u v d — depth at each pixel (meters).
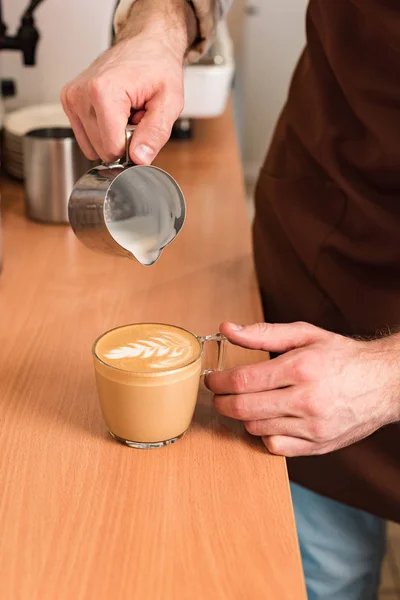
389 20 1.14
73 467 0.87
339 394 0.93
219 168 1.94
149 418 0.88
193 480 0.86
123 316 1.22
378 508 1.29
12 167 1.83
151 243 1.03
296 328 1.00
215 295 1.30
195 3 1.27
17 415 0.97
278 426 0.92
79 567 0.74
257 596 0.71
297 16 4.48
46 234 1.57
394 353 0.99
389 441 1.24
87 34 1.92
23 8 1.86
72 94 1.07
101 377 0.88
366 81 1.18
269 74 4.63
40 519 0.79
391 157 1.19
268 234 1.40
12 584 0.71
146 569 0.73
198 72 1.99
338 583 1.50
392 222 1.22
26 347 1.12
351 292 1.27
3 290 1.31
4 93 1.94
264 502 0.83
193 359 0.90
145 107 1.08
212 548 0.76
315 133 1.29
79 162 1.58
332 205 1.29
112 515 0.80
